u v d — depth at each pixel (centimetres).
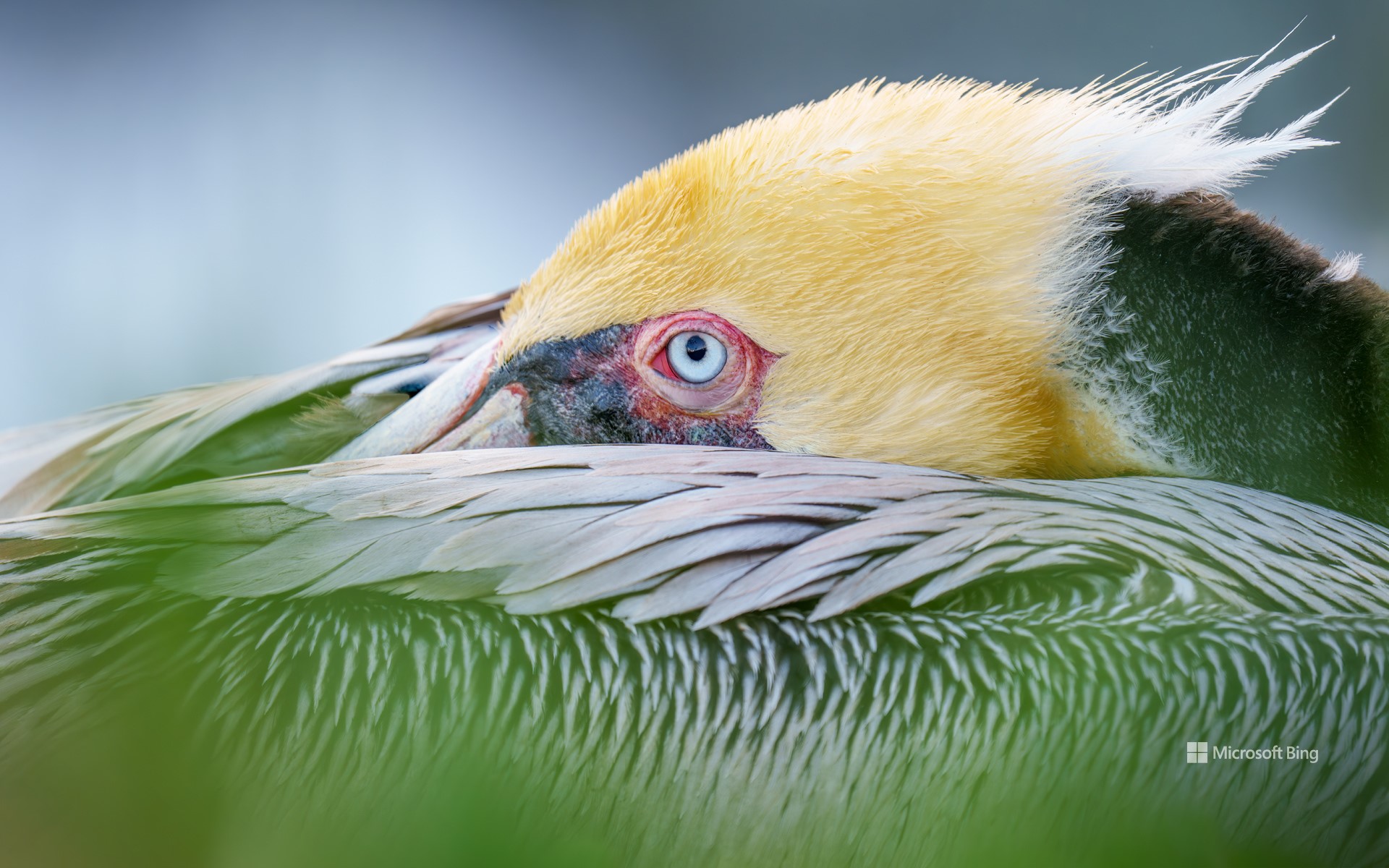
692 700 330
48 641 330
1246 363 339
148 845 327
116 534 332
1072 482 336
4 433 348
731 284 341
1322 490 338
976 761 330
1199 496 335
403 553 331
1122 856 330
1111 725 330
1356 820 331
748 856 330
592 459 334
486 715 330
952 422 340
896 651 331
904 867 330
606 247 342
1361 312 339
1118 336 340
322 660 330
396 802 329
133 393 396
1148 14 469
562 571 331
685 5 557
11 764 328
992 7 502
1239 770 330
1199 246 339
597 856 327
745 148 342
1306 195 421
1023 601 331
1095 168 340
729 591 331
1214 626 331
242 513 332
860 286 340
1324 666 331
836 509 332
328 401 344
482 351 343
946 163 340
